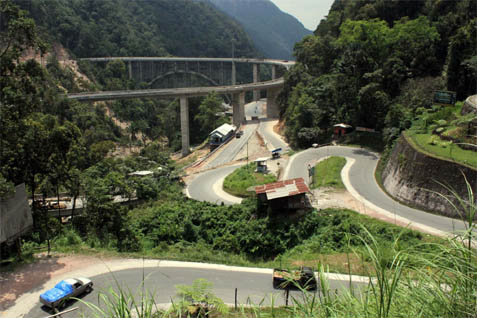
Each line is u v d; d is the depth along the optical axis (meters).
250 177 54.00
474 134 38.00
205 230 38.97
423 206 37.16
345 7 111.06
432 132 43.94
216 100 120.00
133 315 19.70
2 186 25.28
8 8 29.34
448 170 35.47
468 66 54.94
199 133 127.19
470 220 6.44
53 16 164.00
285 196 37.34
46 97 91.19
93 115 106.12
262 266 29.20
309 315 6.93
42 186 37.94
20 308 22.22
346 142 66.31
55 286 22.59
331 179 47.22
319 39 100.94
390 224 33.00
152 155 85.00
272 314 8.00
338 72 78.62
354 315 6.63
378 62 72.69
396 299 6.68
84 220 37.38
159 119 147.00
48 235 32.81
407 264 6.96
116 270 27.14
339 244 32.19
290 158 60.53
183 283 25.30
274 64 168.62
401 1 87.69
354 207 38.78
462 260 6.32
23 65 31.62
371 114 66.38
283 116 107.62
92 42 174.50
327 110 75.94
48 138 32.69
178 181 57.53
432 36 69.12
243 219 39.25
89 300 22.78
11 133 30.44
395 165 43.81
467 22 68.31
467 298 6.22
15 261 28.06
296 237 35.06
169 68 191.75
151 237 38.03
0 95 30.19
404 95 62.97
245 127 116.44
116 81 155.25
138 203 50.47
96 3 195.88
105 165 61.53
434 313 6.29
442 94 52.09
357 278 23.39
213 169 66.50
